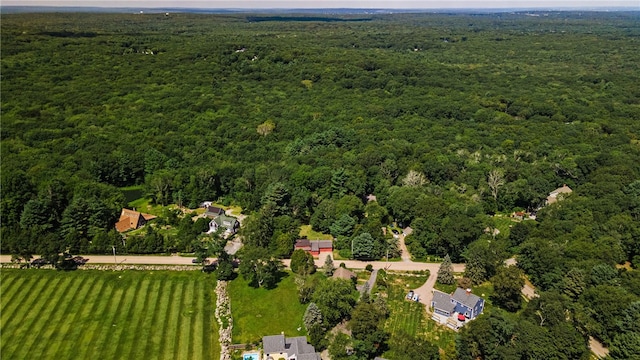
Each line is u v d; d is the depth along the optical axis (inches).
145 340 3437.5
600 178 5846.5
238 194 5797.2
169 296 3971.5
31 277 4126.5
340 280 3794.3
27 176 5502.0
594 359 3304.6
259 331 3607.3
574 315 3501.5
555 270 4030.5
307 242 4749.0
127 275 4237.2
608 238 4355.3
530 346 3132.4
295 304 3922.2
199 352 3353.8
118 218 5265.8
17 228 4537.4
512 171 6195.9
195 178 5895.7
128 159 6451.8
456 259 4658.0
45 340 3378.4
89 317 3649.1
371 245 4554.6
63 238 4623.5
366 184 5890.8
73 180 5600.4
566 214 5044.3
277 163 6432.1
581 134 7760.8
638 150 6909.5
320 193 5679.1
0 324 3513.8
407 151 6835.6
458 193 5620.1
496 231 5172.2
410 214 5152.6
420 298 4047.7
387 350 3393.2
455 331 3641.7
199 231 4980.3
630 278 3816.4
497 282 3870.6
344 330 3555.6
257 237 4653.1
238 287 4146.2
